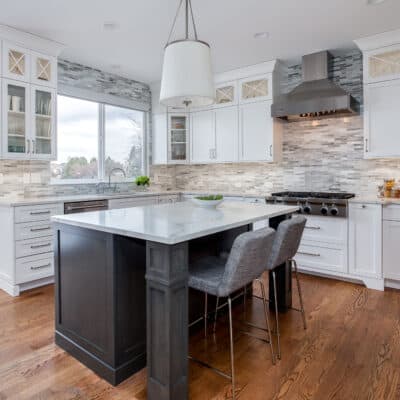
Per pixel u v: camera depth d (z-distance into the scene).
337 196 3.73
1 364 2.01
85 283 2.00
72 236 2.09
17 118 3.43
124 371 1.87
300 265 3.80
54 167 4.24
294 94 4.02
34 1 2.76
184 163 5.25
